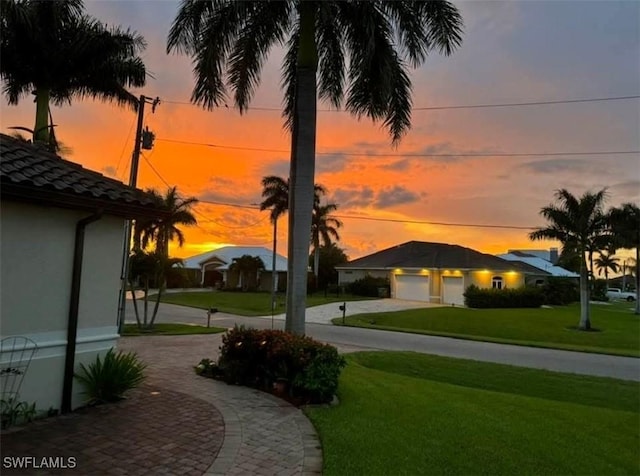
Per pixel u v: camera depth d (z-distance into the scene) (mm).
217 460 3977
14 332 4688
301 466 3934
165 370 7906
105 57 13562
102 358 5711
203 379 7211
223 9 8062
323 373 6039
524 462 4352
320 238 38188
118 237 5930
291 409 5672
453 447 4609
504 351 14398
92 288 5570
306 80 8148
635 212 24500
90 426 4719
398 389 7254
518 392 9094
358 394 6676
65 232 5227
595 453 4789
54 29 12742
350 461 4082
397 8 8164
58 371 5121
